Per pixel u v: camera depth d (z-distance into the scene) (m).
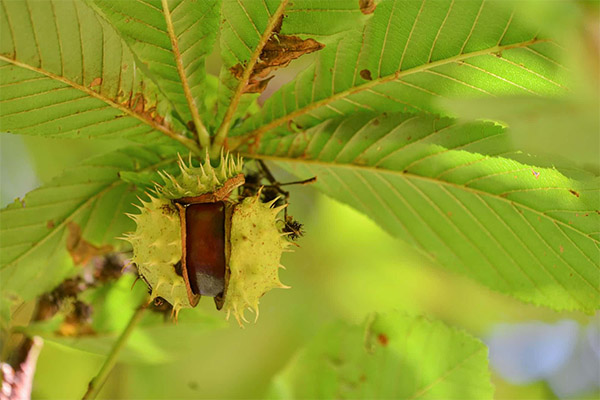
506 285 0.73
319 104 0.69
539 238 0.71
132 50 0.67
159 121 0.69
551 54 0.65
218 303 0.67
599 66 0.56
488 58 0.66
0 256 0.71
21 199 0.70
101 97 0.67
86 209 0.71
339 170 0.71
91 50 0.66
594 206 0.68
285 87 0.69
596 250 0.70
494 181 0.70
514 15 0.65
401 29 0.66
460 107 0.57
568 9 0.56
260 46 0.66
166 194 0.67
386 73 0.68
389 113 0.69
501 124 0.68
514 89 0.67
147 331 0.76
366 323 0.77
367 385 0.76
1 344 0.73
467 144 0.69
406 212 0.73
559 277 0.72
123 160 0.71
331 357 0.77
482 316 1.03
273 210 0.67
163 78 0.68
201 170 0.67
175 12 0.66
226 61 0.67
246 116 0.73
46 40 0.65
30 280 0.72
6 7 0.64
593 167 0.67
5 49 0.65
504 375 1.15
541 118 0.56
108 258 0.75
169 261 0.66
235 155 0.70
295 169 0.72
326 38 0.66
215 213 0.66
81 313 0.75
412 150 0.70
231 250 0.66
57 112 0.67
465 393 0.75
